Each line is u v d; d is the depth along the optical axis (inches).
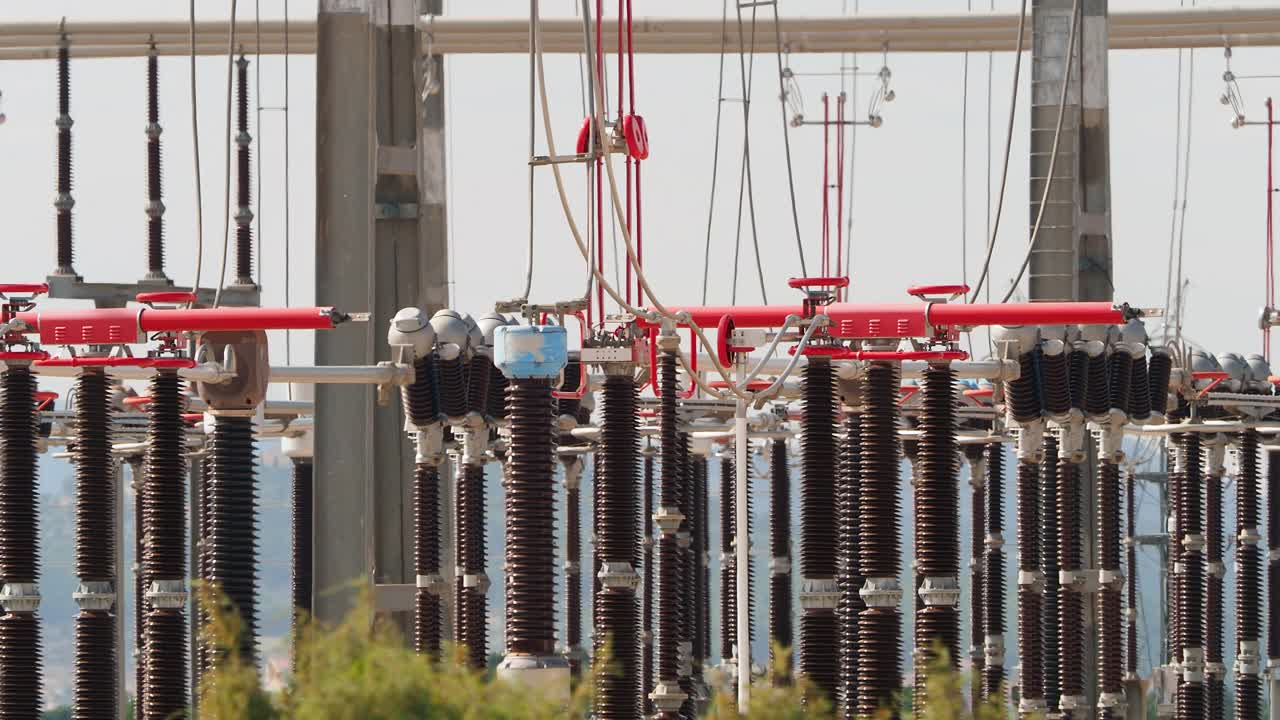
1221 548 3799.2
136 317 1882.4
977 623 3831.2
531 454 1647.4
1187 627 3292.3
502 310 1738.4
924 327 1806.1
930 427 1833.2
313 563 2187.5
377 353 2288.4
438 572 2293.3
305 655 1210.0
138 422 3157.0
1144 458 4633.4
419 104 2283.5
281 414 3169.3
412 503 2309.3
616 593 1863.9
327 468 2191.2
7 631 1974.7
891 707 1768.0
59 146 3422.7
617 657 1860.2
